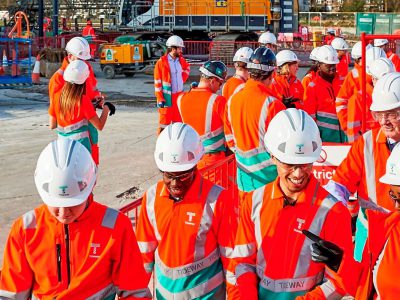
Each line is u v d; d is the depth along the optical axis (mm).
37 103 19500
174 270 3658
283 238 3305
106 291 3150
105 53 26953
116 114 17156
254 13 30562
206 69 6781
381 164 4242
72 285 3053
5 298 3113
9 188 9820
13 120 16156
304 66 29891
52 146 2973
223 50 29625
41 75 27719
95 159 7816
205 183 3645
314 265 3309
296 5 31578
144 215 3715
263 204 3346
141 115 17047
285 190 3318
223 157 6871
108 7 41781
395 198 3088
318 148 3271
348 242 3299
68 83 7434
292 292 3314
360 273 3168
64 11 48281
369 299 3150
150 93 22062
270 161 5738
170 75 12117
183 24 31250
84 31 33438
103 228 3055
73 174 2896
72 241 3039
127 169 10930
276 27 30719
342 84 7891
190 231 3592
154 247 3729
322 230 3271
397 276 3008
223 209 3572
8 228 7930
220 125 6746
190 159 3492
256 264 3398
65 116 7465
